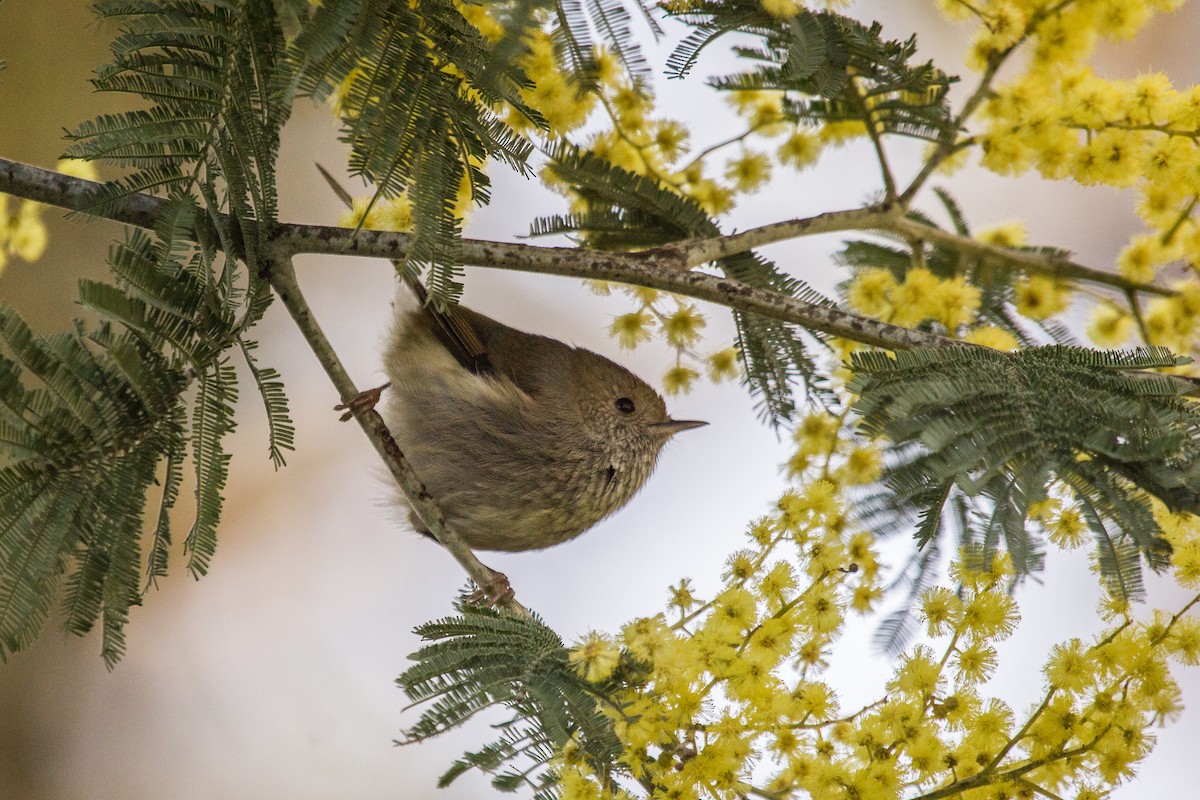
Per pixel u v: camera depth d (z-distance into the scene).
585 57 5.07
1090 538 5.52
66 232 11.49
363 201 6.63
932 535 5.23
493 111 5.84
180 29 5.31
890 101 7.44
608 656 4.92
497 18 4.23
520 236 7.56
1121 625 5.57
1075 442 5.07
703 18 6.26
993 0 7.39
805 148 8.00
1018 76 7.57
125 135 5.39
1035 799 5.34
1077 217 13.43
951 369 5.38
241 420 12.70
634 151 7.88
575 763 5.02
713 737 5.18
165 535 5.18
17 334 4.96
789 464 7.20
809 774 5.15
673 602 5.58
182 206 5.50
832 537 5.62
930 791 5.33
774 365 7.30
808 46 6.21
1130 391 5.35
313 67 4.83
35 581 4.80
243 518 12.70
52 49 12.05
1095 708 5.35
